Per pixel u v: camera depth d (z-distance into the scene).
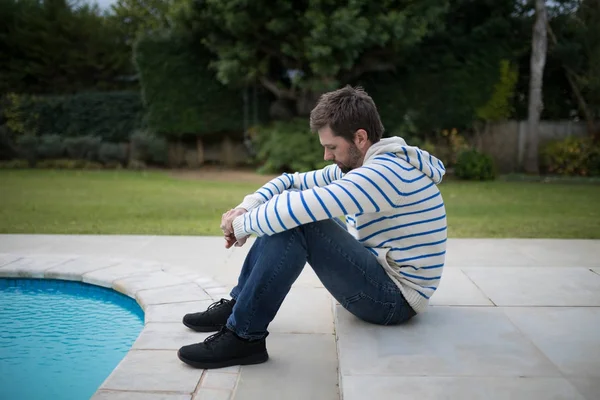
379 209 1.93
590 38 13.68
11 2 15.54
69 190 8.97
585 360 1.88
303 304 2.88
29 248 4.34
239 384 1.98
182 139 14.70
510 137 13.65
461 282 2.89
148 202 7.62
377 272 2.04
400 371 1.78
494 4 13.33
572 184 11.16
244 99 13.91
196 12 11.79
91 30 16.00
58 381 2.21
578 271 3.12
